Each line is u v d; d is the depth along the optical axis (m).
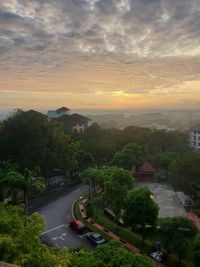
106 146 84.25
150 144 98.06
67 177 74.44
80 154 75.94
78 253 22.39
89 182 61.44
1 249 19.27
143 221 39.25
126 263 20.39
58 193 65.94
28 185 47.16
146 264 20.97
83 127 125.25
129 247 40.19
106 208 53.84
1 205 29.28
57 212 53.62
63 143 69.62
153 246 39.38
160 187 73.62
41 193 64.75
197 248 30.97
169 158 78.69
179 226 34.44
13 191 49.19
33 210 54.62
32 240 21.34
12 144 62.78
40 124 67.00
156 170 83.75
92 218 50.38
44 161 64.69
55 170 72.06
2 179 49.31
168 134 103.25
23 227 23.22
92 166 73.50
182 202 60.16
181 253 34.22
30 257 18.97
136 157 79.44
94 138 93.94
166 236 34.97
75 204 57.72
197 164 61.03
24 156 61.72
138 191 40.84
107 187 43.75
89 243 41.78
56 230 45.94
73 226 46.12
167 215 53.28
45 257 19.80
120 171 44.62
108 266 20.25
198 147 113.38
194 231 34.47
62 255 21.36
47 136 67.94
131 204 39.97
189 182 62.56
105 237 43.03
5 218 23.56
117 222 48.03
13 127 63.53
